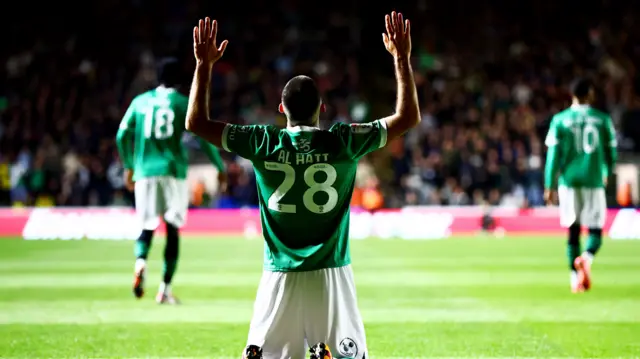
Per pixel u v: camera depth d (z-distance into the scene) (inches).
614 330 374.6
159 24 1724.9
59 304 460.8
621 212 1065.5
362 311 434.0
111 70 1610.5
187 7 1739.7
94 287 540.1
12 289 529.3
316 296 216.7
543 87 1518.2
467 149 1304.1
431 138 1362.0
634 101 1462.8
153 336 360.8
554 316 415.2
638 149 1347.2
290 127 224.4
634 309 438.0
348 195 225.3
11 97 1530.5
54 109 1491.1
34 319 407.2
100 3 1716.3
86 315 419.8
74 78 1545.3
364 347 222.1
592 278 587.8
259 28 1702.8
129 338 356.2
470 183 1256.8
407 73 220.1
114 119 1438.2
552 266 677.9
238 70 1606.8
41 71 1579.7
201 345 341.1
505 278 590.2
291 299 217.0
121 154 452.4
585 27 1667.1
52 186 1263.5
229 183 1245.7
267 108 1492.4
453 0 1708.9
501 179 1261.1
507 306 450.3
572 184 493.7
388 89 1584.6
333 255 220.1
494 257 767.1
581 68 1562.5
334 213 221.1
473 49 1669.5
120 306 452.1
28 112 1459.2
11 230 1089.4
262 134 221.1
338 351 217.2
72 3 1701.5
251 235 1101.7
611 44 1599.4
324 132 220.8
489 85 1537.9
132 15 1721.2
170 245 457.4
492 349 331.6
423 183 1262.3
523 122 1387.8
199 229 1128.8
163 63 448.8
